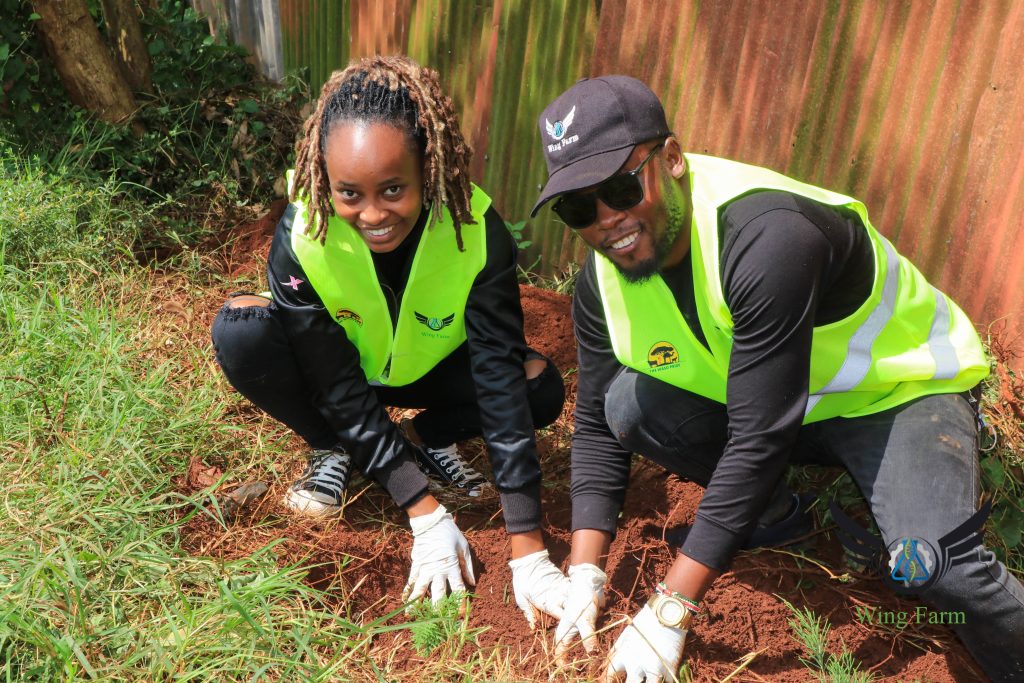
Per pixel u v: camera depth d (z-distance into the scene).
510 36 4.61
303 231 2.46
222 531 2.77
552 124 2.15
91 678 2.17
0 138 5.18
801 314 2.07
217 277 4.44
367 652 2.43
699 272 2.23
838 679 2.34
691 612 2.22
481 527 2.90
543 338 3.86
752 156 3.73
